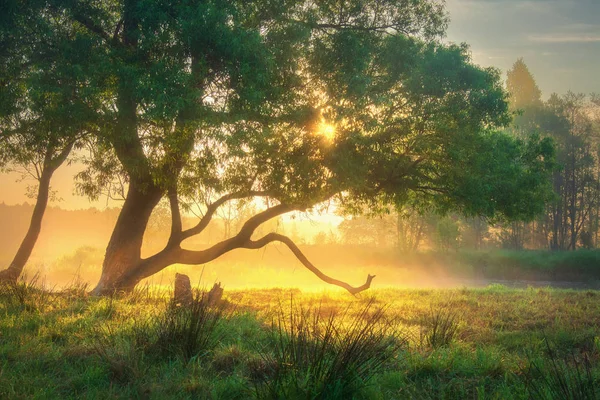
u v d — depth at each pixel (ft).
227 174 49.52
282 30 48.32
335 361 17.93
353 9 52.70
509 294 62.85
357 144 49.73
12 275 56.85
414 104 52.90
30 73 44.19
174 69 43.04
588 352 27.45
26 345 22.29
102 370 19.39
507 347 28.78
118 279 53.47
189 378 19.58
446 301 51.96
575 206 197.36
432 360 22.57
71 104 43.65
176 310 26.48
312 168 49.57
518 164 61.05
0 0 40.93
